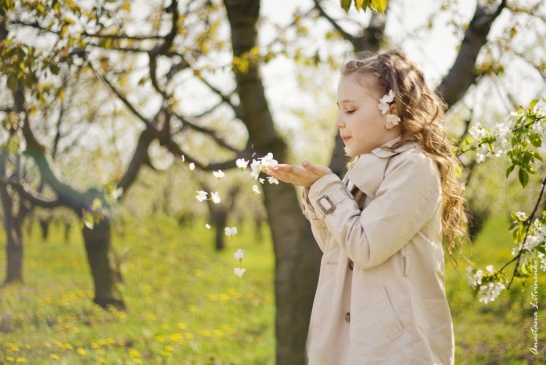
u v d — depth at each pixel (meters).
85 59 5.57
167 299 12.37
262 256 31.97
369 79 2.33
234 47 5.58
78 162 12.80
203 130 7.34
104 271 10.37
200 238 38.75
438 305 2.22
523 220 3.08
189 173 10.20
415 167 2.19
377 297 2.17
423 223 2.18
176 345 7.91
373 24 6.02
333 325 2.27
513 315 8.12
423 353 2.11
